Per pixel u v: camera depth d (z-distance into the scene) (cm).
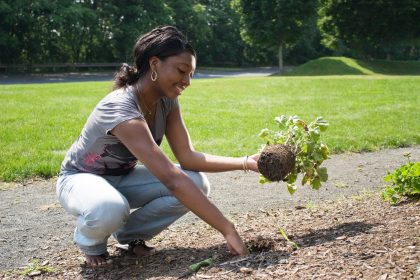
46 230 423
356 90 1705
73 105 1261
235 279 253
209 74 3981
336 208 418
